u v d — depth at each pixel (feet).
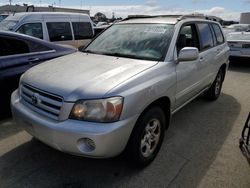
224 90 21.35
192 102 17.89
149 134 9.87
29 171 9.62
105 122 8.03
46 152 10.85
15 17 25.09
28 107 9.42
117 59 10.89
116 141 8.18
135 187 8.96
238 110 16.60
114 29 13.64
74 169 9.80
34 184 8.95
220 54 16.87
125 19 14.51
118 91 8.27
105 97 8.05
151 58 10.88
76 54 12.46
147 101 9.15
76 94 8.21
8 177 9.27
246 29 64.80
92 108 8.04
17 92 10.81
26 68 14.28
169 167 10.13
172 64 10.89
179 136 12.75
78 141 8.00
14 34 14.75
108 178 9.36
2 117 14.19
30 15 24.54
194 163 10.46
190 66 12.33
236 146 11.91
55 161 10.26
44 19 25.29
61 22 26.61
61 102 8.32
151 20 13.19
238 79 25.43
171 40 11.38
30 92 9.39
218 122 14.60
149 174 9.66
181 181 9.34
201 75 14.11
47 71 9.98
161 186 9.04
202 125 14.15
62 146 8.29
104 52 12.13
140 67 9.87
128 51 11.60
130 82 8.73
